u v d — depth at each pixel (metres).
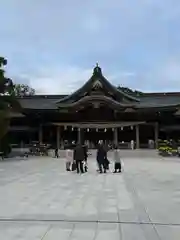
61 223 9.23
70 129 58.06
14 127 57.62
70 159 24.86
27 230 8.54
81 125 55.34
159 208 11.26
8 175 21.92
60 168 27.11
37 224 9.12
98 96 55.75
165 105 56.91
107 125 54.84
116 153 23.33
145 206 11.59
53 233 8.27
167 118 57.62
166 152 42.25
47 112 57.59
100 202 12.34
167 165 29.64
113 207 11.42
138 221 9.48
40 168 27.19
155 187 16.14
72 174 22.31
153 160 36.59
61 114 58.81
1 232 8.36
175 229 8.68
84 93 58.06
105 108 57.88
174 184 17.20
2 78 39.66
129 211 10.79
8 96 42.44
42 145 47.44
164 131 57.97
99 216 10.07
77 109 56.94
